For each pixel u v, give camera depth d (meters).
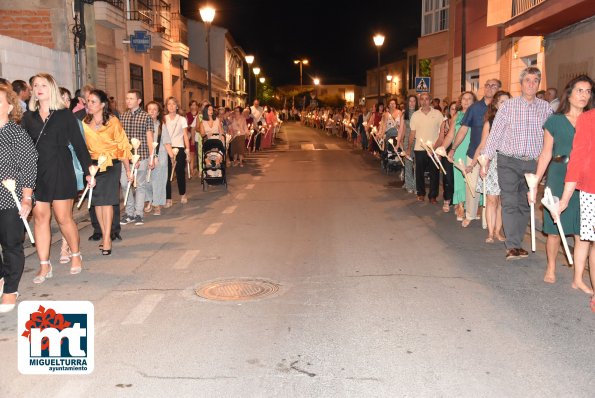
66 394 4.11
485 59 22.05
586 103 5.87
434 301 5.93
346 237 8.84
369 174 17.27
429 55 28.73
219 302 5.93
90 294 6.24
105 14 18.80
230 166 20.00
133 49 22.28
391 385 4.18
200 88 38.59
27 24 15.44
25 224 5.68
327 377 4.30
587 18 13.87
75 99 9.97
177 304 5.89
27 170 5.72
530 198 6.23
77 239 7.06
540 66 16.94
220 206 11.84
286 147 29.42
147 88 25.03
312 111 62.88
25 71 12.91
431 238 8.74
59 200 6.79
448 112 12.96
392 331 5.15
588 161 5.48
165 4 28.94
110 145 7.74
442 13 27.89
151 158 9.78
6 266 5.81
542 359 4.58
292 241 8.62
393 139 16.47
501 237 8.60
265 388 4.14
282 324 5.33
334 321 5.39
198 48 49.25
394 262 7.40
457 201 9.67
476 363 4.52
